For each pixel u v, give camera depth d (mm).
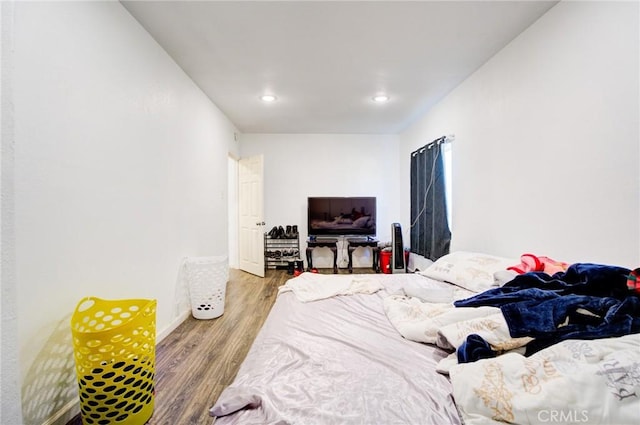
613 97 1386
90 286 1504
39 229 1228
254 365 1038
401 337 1250
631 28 1303
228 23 1955
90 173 1510
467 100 2750
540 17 1848
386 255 4477
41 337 1229
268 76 2752
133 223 1871
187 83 2695
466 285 1793
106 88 1631
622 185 1351
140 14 1857
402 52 2318
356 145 5051
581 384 699
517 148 2062
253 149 4996
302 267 4609
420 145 4027
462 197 2826
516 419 685
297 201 5031
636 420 628
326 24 1970
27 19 1181
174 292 2424
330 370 977
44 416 1234
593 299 1012
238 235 4902
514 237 2100
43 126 1248
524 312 1019
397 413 766
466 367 840
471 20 1907
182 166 2588
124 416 1242
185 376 1703
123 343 1230
